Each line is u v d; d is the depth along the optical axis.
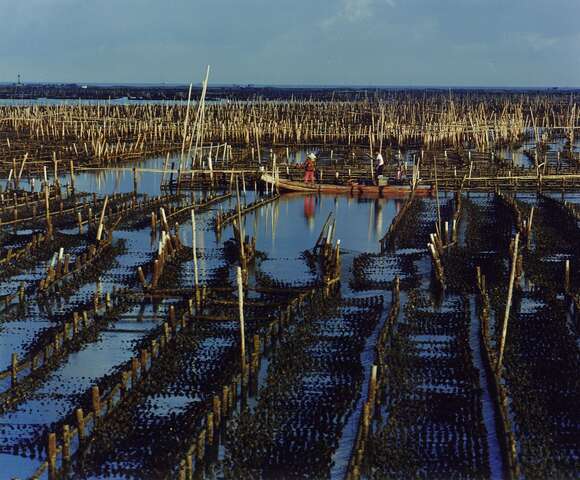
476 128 113.81
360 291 41.31
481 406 27.14
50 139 112.00
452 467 23.45
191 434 25.16
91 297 39.78
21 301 38.81
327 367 30.59
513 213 59.53
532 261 46.19
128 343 33.47
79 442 24.62
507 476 22.94
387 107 179.50
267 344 32.75
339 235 55.78
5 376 29.23
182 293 39.47
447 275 43.34
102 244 49.09
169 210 61.53
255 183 75.50
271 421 26.27
